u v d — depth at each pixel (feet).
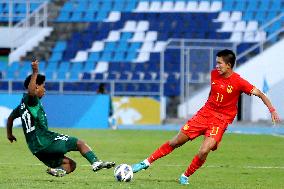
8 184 113.29
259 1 437.58
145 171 144.05
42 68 413.80
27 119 110.32
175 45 412.77
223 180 129.39
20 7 460.55
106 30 435.12
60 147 109.91
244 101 370.53
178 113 375.25
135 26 434.30
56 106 316.60
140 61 410.31
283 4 435.53
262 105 368.27
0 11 461.37
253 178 134.41
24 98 110.73
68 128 307.99
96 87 393.09
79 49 425.69
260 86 371.56
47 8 452.35
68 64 415.03
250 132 303.48
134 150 201.26
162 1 443.73
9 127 114.32
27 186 110.42
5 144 215.92
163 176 134.51
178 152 197.16
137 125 349.41
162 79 364.79
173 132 291.17
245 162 169.58
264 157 184.03
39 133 110.01
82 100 316.40
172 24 430.20
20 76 409.90
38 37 431.43
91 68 412.16
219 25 426.92
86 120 316.19
